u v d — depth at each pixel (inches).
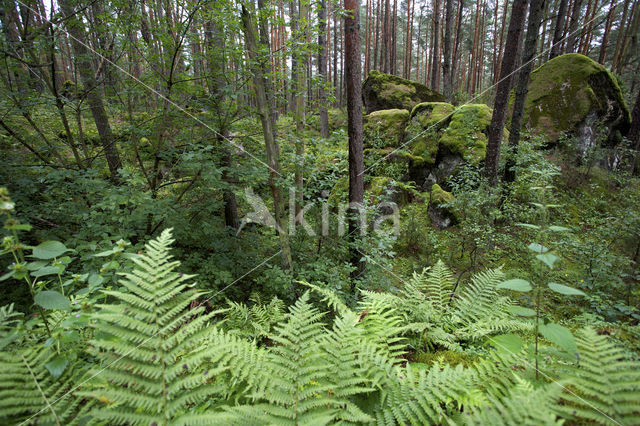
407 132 366.9
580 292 44.8
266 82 168.7
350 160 171.9
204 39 155.5
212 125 161.3
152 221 158.4
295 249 176.1
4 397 45.1
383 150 362.3
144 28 152.1
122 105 162.2
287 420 49.6
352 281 160.6
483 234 213.9
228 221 234.1
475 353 83.2
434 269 127.5
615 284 149.4
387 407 57.6
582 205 277.7
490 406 50.2
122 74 150.6
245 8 134.6
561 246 198.1
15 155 147.9
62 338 56.1
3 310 61.6
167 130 166.6
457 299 116.7
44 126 186.9
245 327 117.5
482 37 871.7
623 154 347.9
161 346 49.3
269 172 150.5
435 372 64.2
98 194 141.8
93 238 131.8
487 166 245.6
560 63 371.2
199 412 55.1
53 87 147.7
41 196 146.1
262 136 197.0
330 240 176.2
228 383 65.1
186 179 168.2
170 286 54.6
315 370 61.5
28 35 135.7
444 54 504.4
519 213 228.7
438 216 264.2
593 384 47.3
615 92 362.6
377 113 407.2
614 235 190.4
